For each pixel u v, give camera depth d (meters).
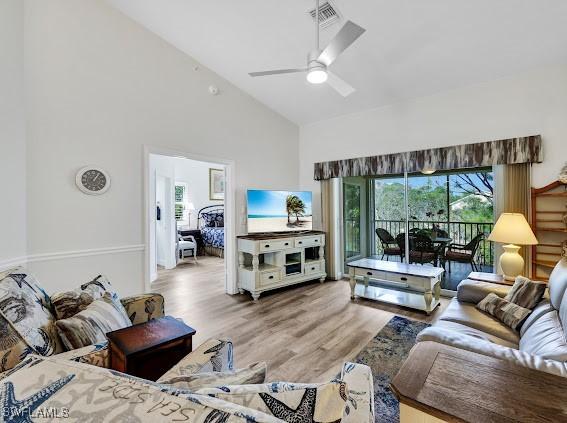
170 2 2.78
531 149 2.99
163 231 5.73
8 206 2.19
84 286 1.52
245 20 2.87
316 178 4.92
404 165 3.94
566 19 2.38
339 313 3.21
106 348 1.06
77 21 2.68
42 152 2.47
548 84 2.98
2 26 2.14
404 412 0.97
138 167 3.10
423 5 2.41
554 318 1.67
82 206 2.71
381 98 3.98
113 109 2.91
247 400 0.56
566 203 2.87
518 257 2.61
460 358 1.16
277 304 3.54
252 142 4.35
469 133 3.46
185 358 0.95
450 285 3.96
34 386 0.49
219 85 3.90
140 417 0.43
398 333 2.69
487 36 2.67
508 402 0.90
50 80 2.51
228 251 4.02
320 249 4.62
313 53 2.21
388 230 4.64
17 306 1.04
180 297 3.83
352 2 2.44
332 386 0.58
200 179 7.90
